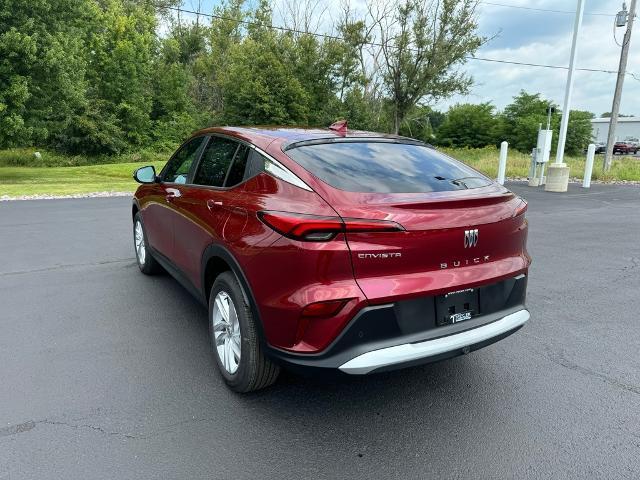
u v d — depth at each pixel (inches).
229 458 97.5
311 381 128.9
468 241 105.6
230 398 119.4
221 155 138.6
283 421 110.5
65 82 761.6
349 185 105.0
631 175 767.1
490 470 95.2
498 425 110.0
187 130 1469.0
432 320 103.0
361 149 124.0
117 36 1306.6
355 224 94.3
